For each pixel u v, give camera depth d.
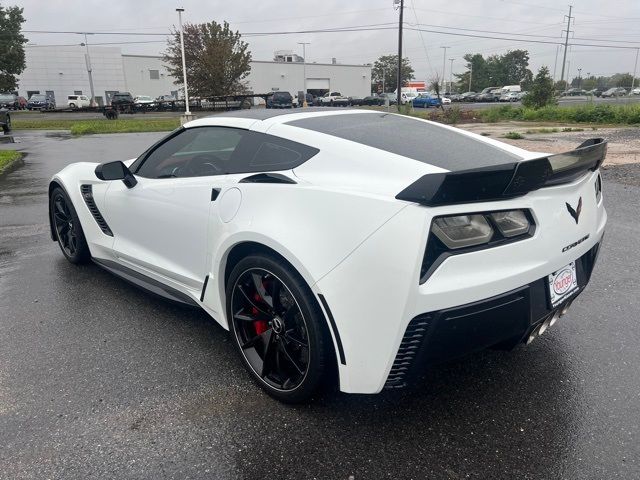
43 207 6.84
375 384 2.05
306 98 48.50
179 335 3.14
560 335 3.07
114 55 73.19
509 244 2.09
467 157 2.47
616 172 8.84
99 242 3.88
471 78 112.25
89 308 3.53
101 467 2.03
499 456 2.07
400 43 39.84
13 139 19.27
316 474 1.99
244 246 2.48
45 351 2.95
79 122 30.67
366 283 1.99
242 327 2.62
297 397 2.35
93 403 2.45
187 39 47.41
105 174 3.24
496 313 2.07
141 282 3.51
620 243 4.87
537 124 24.06
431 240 1.95
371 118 3.01
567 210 2.33
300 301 2.19
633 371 2.67
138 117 37.00
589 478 1.95
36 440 2.19
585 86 115.69
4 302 3.63
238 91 49.19
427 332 1.97
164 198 3.08
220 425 2.28
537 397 2.46
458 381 2.61
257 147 2.71
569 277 2.45
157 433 2.23
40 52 71.25
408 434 2.21
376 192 2.09
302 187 2.27
